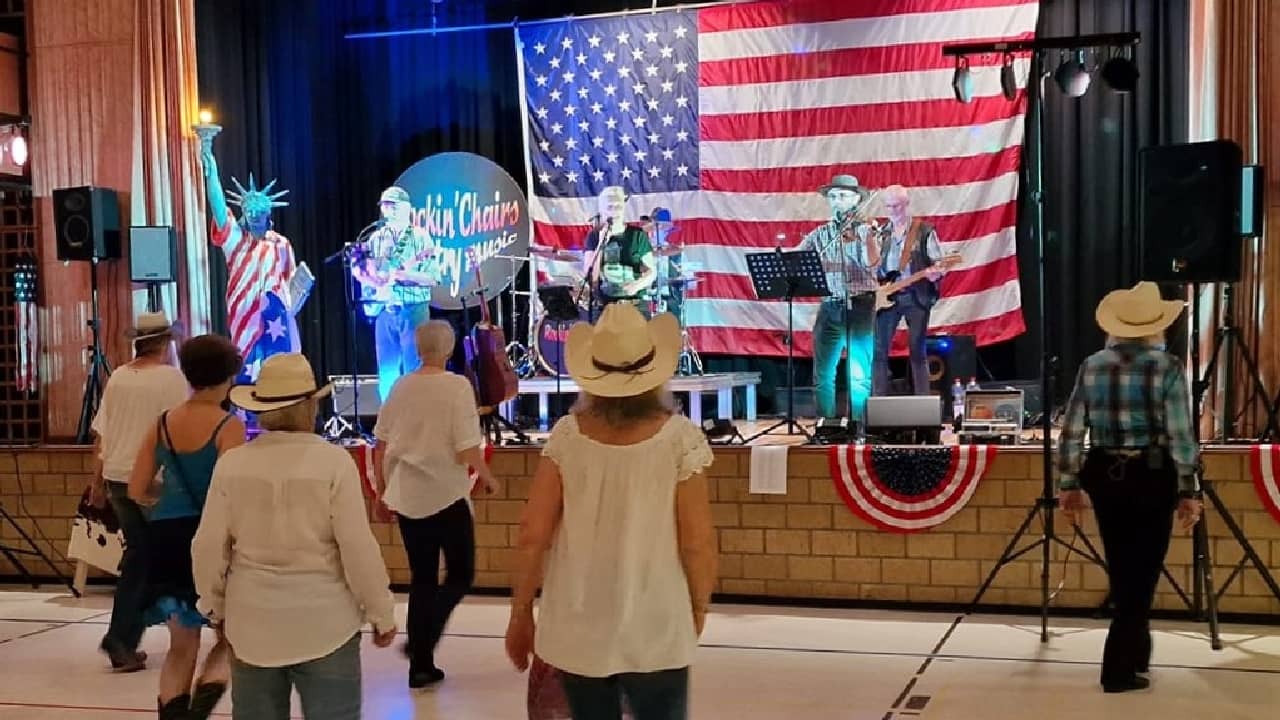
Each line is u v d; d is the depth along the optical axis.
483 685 4.94
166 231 8.33
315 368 11.15
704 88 10.16
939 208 9.65
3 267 9.27
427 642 4.89
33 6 8.84
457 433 4.73
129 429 5.06
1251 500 5.76
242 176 10.48
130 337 5.23
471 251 10.47
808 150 9.93
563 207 10.48
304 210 10.98
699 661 5.27
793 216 9.99
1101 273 9.57
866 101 9.78
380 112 11.12
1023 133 9.47
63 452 7.30
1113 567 4.63
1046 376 5.71
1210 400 7.48
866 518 6.21
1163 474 4.47
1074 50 6.92
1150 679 4.85
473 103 10.91
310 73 10.97
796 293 7.56
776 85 9.98
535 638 2.85
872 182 9.79
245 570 3.07
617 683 2.80
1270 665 5.03
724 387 8.94
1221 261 5.88
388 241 9.12
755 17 10.02
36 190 8.82
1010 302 9.53
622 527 2.77
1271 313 7.41
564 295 7.71
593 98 10.41
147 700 4.85
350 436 8.88
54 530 7.33
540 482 2.89
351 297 9.43
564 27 10.44
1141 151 6.08
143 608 3.95
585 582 2.77
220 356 3.92
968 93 7.61
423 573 4.85
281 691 3.12
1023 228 9.70
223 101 10.19
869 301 8.65
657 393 2.90
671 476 2.81
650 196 10.31
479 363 7.50
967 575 6.10
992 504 6.05
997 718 4.40
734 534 6.41
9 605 6.72
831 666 5.16
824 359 8.67
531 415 10.17
